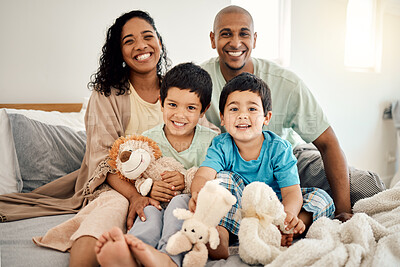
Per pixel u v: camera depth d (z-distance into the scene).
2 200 1.16
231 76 1.41
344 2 2.72
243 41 1.30
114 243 0.61
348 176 1.21
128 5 1.99
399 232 0.76
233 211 0.87
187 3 2.19
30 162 1.33
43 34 1.78
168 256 0.70
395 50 3.18
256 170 1.04
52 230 0.85
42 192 1.25
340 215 1.03
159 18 2.10
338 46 2.73
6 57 1.70
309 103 1.34
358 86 2.89
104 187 1.09
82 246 0.73
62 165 1.38
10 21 1.70
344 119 2.81
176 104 1.08
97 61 1.92
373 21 3.01
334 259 0.64
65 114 1.67
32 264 0.74
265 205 0.78
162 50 1.48
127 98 1.27
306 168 1.34
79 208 1.13
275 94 1.36
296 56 2.51
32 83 1.77
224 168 1.06
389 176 3.17
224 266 0.73
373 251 0.71
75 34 1.86
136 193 1.02
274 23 2.56
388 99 3.15
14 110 1.47
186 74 1.08
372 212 1.00
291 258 0.66
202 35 2.27
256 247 0.72
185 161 1.12
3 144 1.35
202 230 0.71
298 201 0.94
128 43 1.23
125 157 0.98
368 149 3.01
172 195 0.98
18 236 0.90
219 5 2.32
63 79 1.85
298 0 2.48
